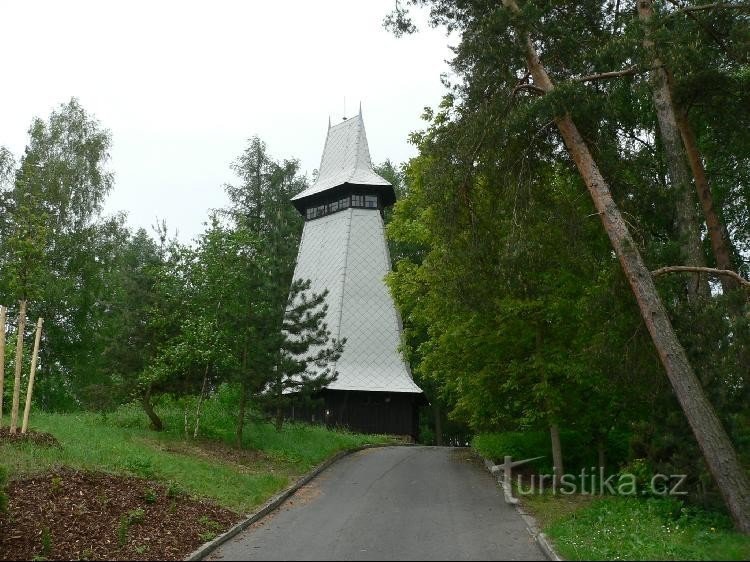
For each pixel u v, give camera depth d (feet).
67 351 108.17
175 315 72.90
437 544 36.14
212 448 67.92
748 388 44.50
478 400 66.28
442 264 54.34
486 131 49.16
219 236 73.92
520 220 50.14
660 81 46.16
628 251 44.65
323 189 154.10
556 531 37.63
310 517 45.01
